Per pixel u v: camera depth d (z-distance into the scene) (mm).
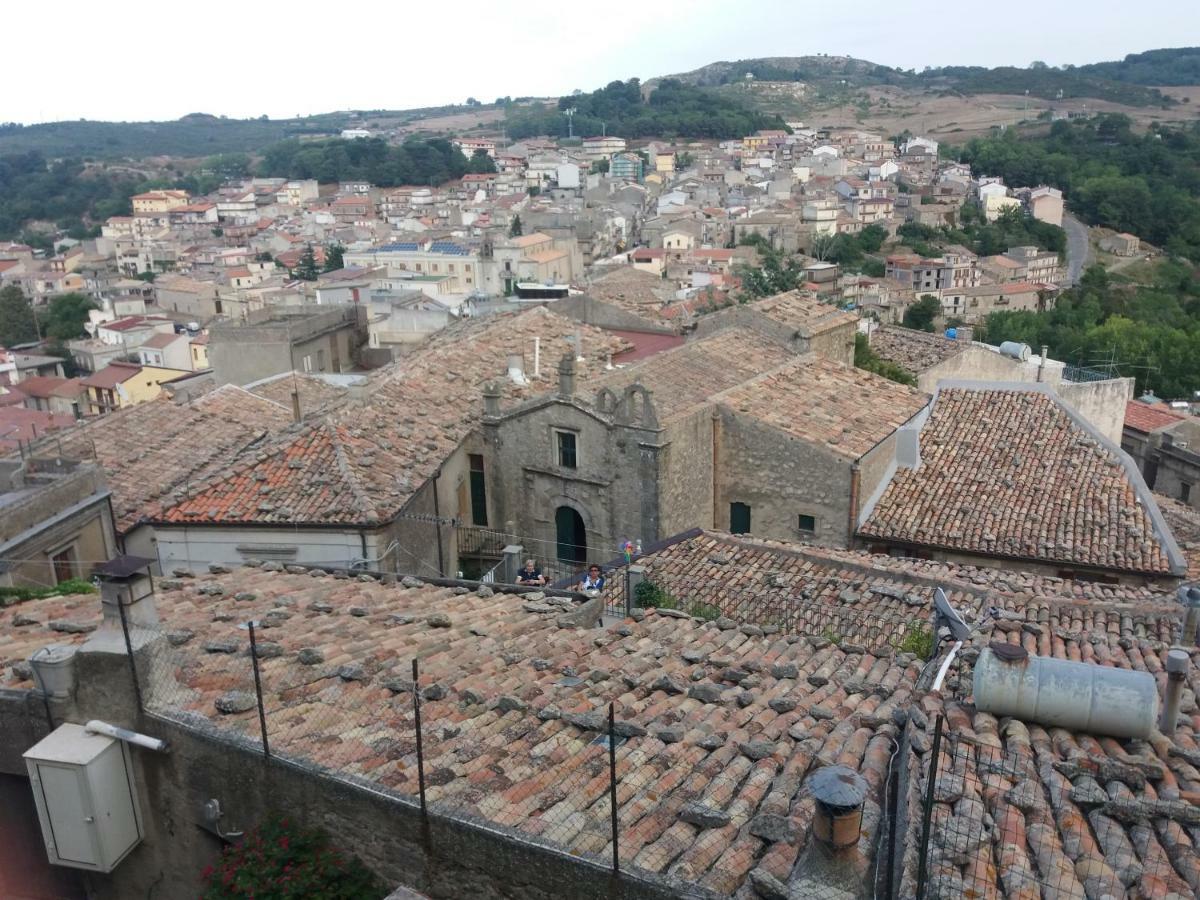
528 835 8195
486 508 27047
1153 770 9133
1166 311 104625
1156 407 48969
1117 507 24516
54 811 9891
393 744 9867
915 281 129500
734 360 30422
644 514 24141
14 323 127312
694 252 128500
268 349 43656
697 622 15203
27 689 10555
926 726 10117
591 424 24391
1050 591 19141
